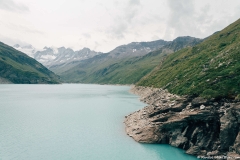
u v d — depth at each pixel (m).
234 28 143.50
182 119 51.69
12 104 119.31
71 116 87.75
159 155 48.66
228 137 43.97
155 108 64.62
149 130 58.12
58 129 67.94
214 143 46.38
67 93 199.62
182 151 50.41
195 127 50.41
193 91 57.66
